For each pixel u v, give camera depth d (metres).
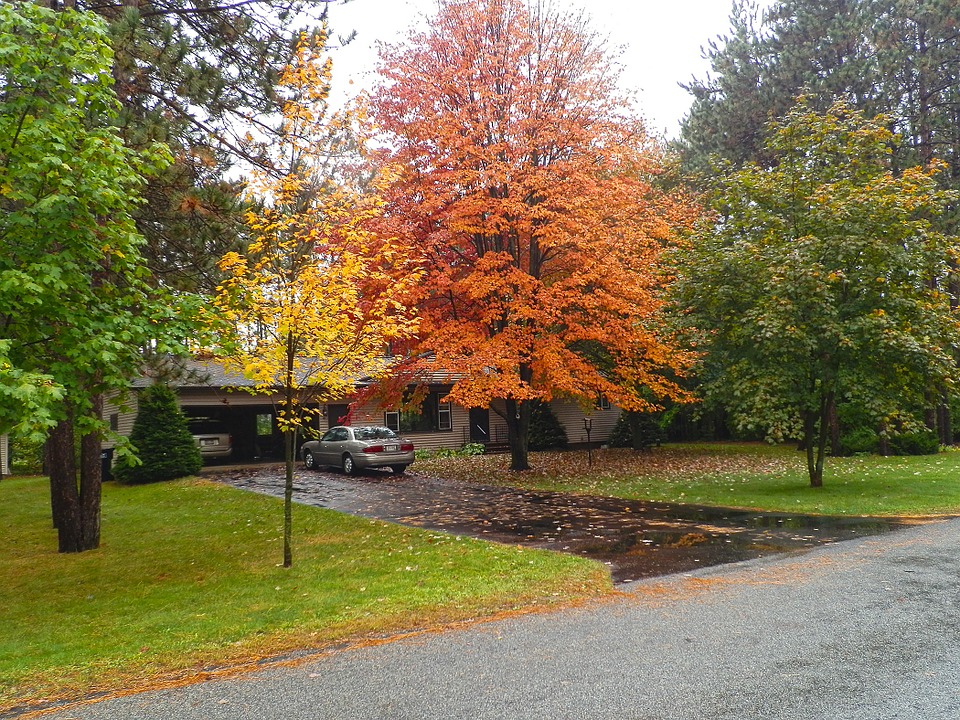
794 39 25.03
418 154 16.73
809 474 15.26
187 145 10.65
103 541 10.97
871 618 5.69
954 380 12.67
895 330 11.89
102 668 5.07
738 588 6.83
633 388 17.84
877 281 12.52
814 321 12.62
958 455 19.47
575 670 4.75
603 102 17.45
